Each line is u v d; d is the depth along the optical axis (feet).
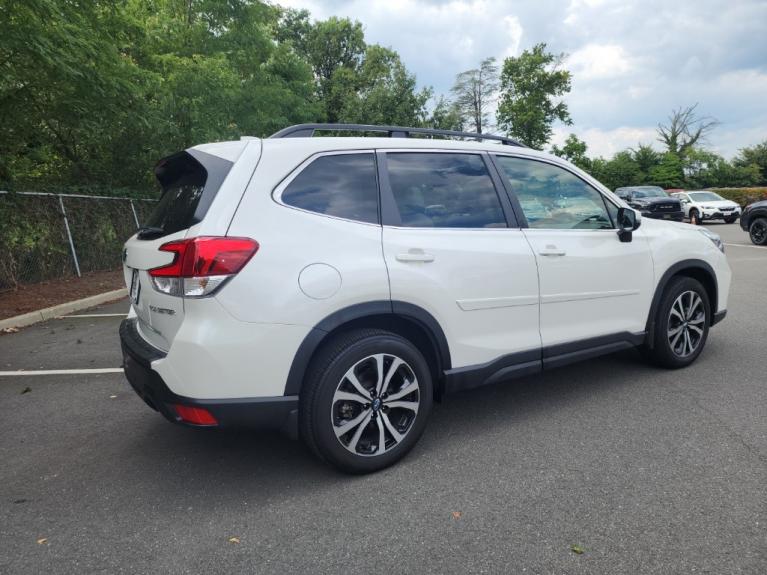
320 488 8.95
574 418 11.44
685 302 14.25
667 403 12.04
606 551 7.04
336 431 8.89
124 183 51.65
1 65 30.81
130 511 8.42
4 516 8.36
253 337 8.18
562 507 8.11
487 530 7.61
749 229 47.19
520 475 9.12
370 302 9.04
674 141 195.11
